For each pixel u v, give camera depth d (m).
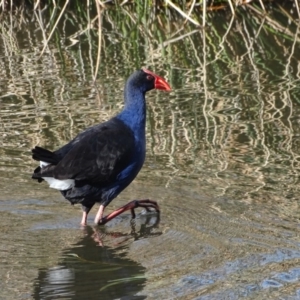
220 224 9.76
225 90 15.47
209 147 12.50
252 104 14.56
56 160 9.88
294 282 8.17
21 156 12.24
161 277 8.44
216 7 21.69
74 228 10.03
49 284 8.34
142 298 7.95
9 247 9.35
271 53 18.06
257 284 8.14
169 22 21.23
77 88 15.58
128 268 8.71
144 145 10.70
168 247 9.26
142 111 10.72
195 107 14.48
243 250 8.99
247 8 21.77
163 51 18.42
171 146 12.60
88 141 10.08
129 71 16.66
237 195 10.61
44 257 9.08
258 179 11.14
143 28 20.67
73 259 9.02
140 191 10.95
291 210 10.05
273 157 11.98
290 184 10.91
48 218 10.28
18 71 16.89
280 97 14.91
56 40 19.58
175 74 16.59
